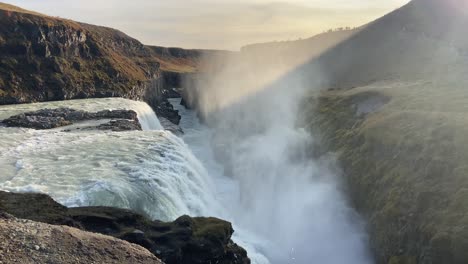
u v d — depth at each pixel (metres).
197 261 25.20
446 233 26.53
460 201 27.78
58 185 33.16
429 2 114.94
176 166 42.25
